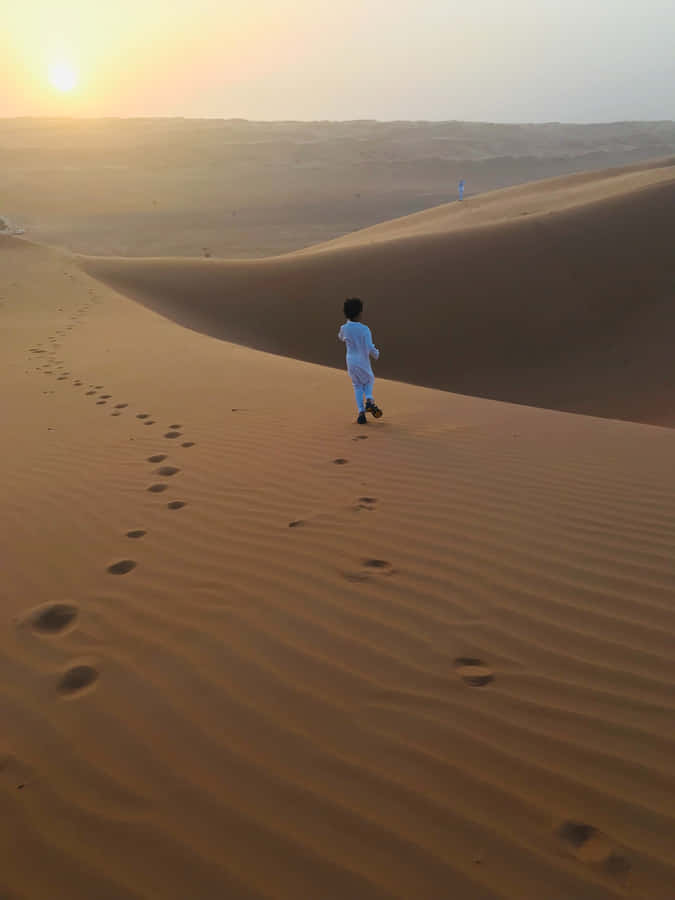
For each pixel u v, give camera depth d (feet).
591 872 6.27
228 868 6.44
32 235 228.43
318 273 84.38
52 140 522.47
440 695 8.87
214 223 261.03
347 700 8.85
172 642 10.36
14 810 7.25
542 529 13.66
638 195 94.12
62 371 34.88
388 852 6.57
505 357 70.38
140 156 464.24
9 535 14.53
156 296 81.76
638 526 13.62
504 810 7.02
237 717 8.61
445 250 85.61
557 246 84.17
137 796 7.38
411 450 19.04
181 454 19.63
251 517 14.96
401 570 12.29
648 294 75.82
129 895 6.20
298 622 10.75
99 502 16.20
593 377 64.59
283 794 7.32
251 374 32.58
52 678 9.60
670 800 7.07
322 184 383.45
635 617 10.50
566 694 8.81
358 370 21.56
